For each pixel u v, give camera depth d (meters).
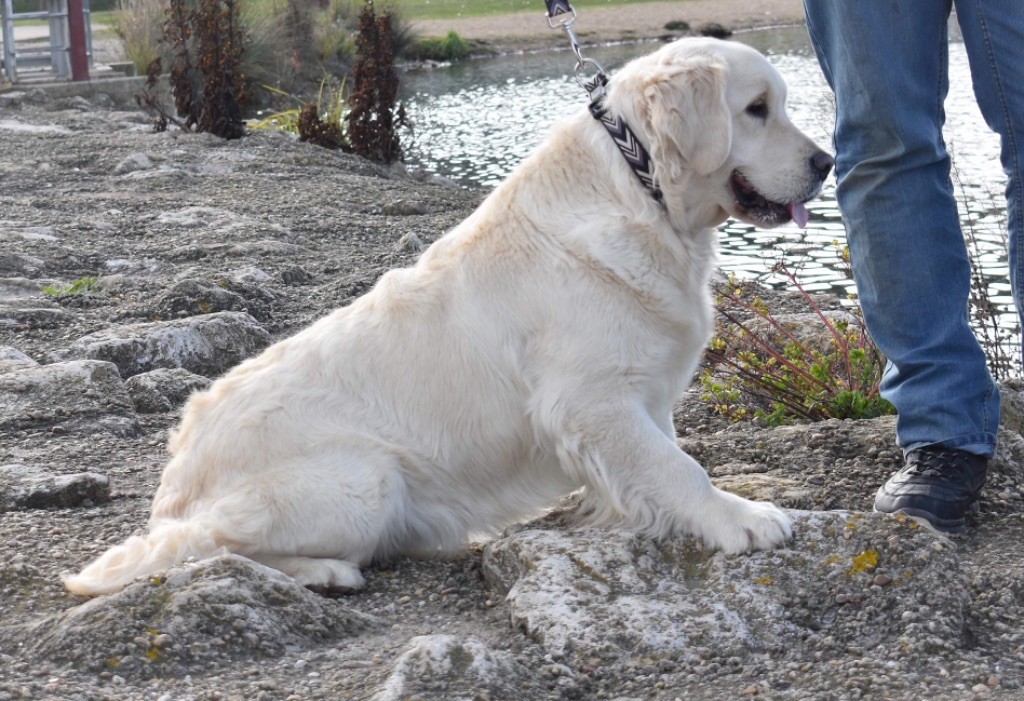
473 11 36.31
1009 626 2.79
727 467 3.98
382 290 3.53
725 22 33.66
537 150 3.53
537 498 3.50
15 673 2.57
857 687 2.47
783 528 3.02
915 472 3.38
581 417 3.21
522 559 3.06
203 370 5.68
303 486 3.21
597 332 3.20
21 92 16.02
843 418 4.68
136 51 18.80
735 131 3.38
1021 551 3.21
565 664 2.65
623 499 3.21
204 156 11.45
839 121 3.43
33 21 19.25
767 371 4.99
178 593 2.77
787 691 2.49
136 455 4.52
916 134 3.27
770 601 2.82
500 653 2.59
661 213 3.33
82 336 5.88
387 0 27.92
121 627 2.68
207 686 2.53
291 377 3.42
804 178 3.38
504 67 25.53
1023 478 3.75
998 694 2.42
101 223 8.62
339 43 23.70
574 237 3.26
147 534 3.57
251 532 3.17
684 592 2.89
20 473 4.11
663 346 3.27
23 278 6.93
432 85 22.33
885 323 3.45
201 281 6.52
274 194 9.96
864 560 2.89
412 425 3.35
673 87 3.26
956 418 3.37
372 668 2.58
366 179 11.08
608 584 2.91
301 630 2.79
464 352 3.33
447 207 10.02
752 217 3.48
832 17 3.36
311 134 12.91
